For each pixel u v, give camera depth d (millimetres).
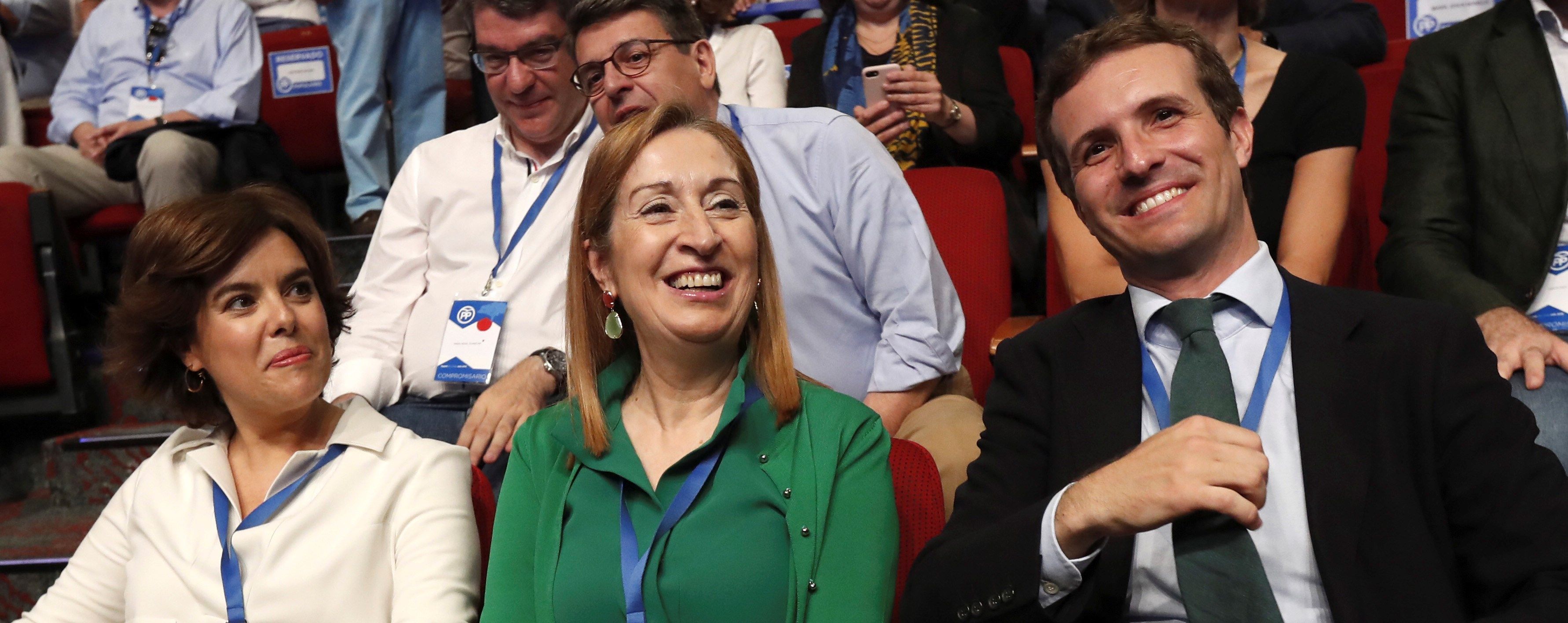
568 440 1535
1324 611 1269
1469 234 2156
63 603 1690
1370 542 1248
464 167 2594
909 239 2195
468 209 2566
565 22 2459
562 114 2508
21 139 4207
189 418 1729
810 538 1408
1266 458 1180
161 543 1648
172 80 3949
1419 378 1290
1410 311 1347
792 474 1459
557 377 2234
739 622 1386
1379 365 1311
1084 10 3260
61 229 3211
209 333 1644
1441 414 1271
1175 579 1329
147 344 1665
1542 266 2070
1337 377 1318
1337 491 1262
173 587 1622
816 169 2217
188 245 1614
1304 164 2307
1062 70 1526
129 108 3918
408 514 1622
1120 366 1438
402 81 3723
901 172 2268
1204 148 1423
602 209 1549
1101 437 1401
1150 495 1187
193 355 1686
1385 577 1234
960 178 2654
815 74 3211
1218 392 1323
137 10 4023
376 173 3658
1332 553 1239
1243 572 1235
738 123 2328
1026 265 2705
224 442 1728
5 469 3201
